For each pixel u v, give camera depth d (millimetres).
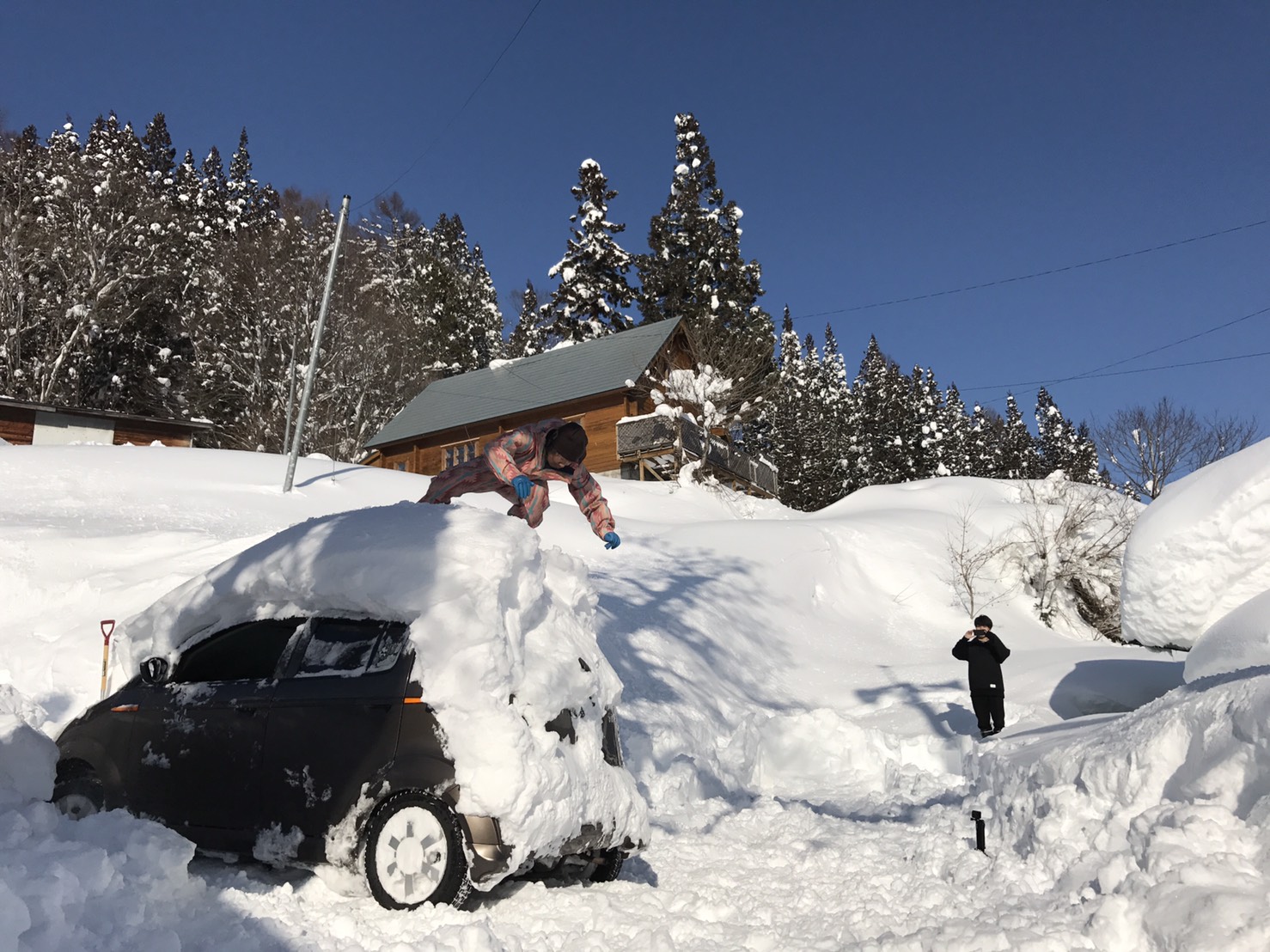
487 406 37719
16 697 6434
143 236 46375
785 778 10203
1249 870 3412
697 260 52594
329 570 4652
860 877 5074
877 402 82625
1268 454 6336
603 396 34781
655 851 5867
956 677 13273
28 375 42531
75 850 3346
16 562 9859
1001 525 22156
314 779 4328
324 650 4625
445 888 3951
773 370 34719
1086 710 10898
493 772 3998
